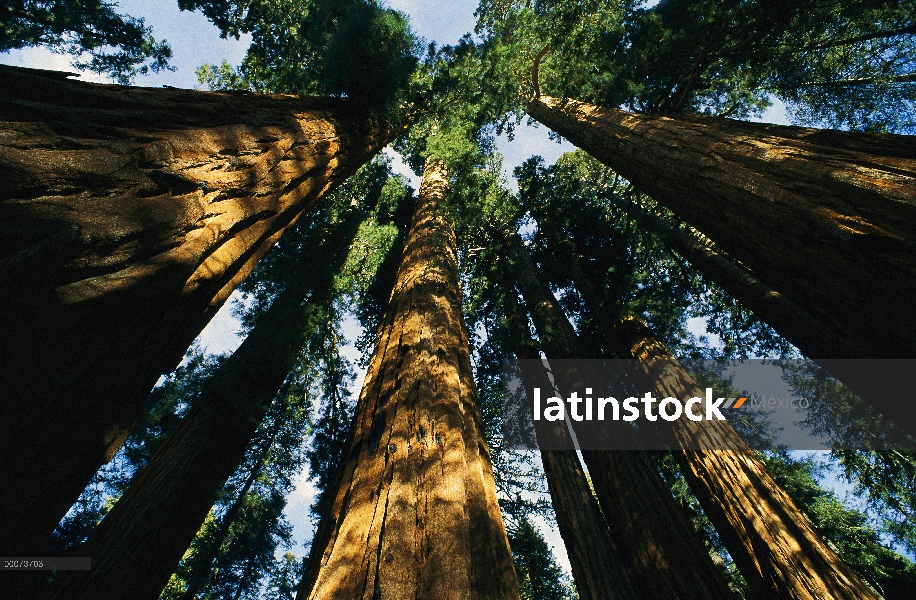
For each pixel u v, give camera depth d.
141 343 1.99
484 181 9.93
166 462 5.50
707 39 6.93
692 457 6.34
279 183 3.64
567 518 6.42
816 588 4.36
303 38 10.33
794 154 3.67
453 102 12.68
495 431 10.36
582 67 9.83
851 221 2.80
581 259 13.03
